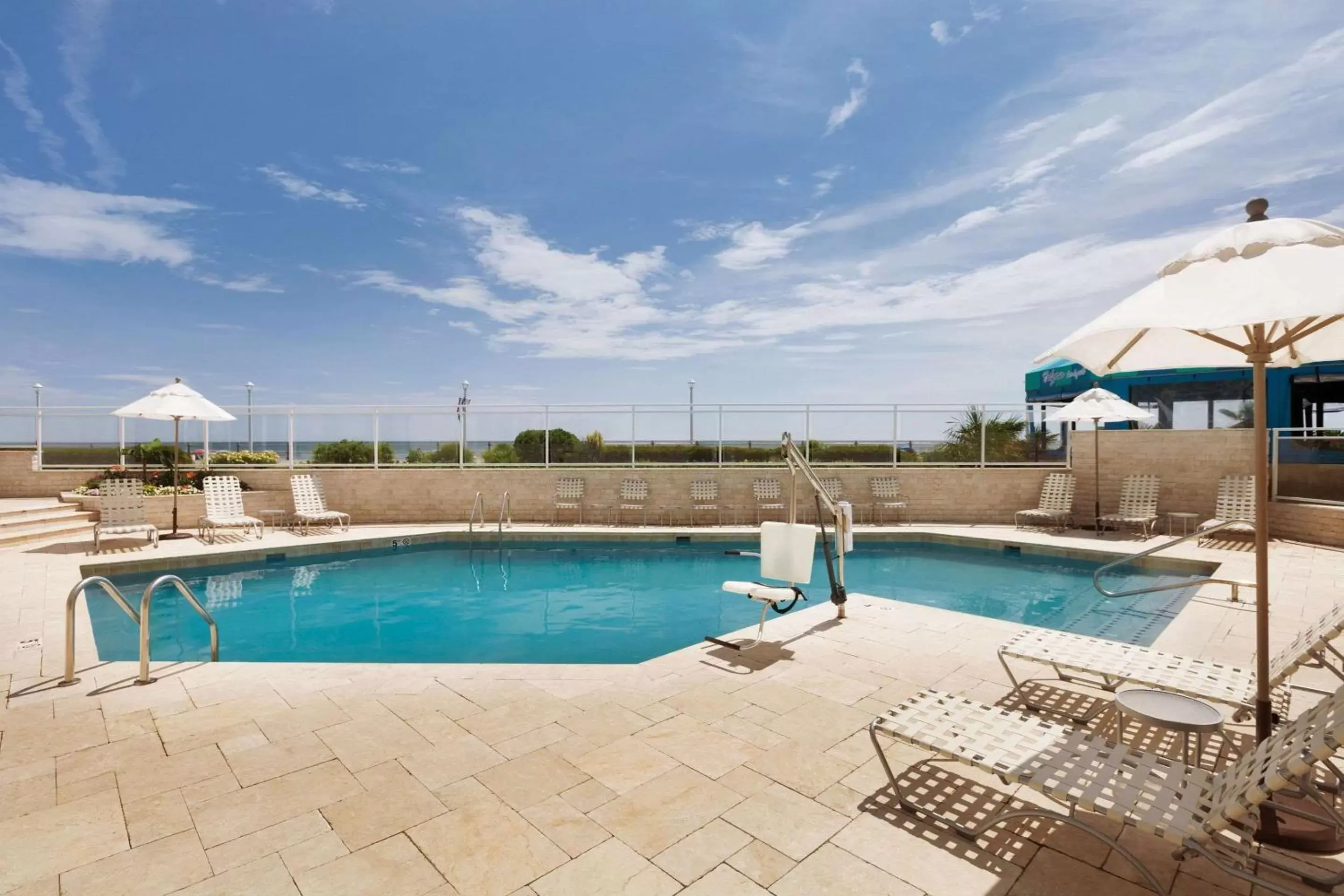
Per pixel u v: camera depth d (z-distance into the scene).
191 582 9.62
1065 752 2.78
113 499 10.49
